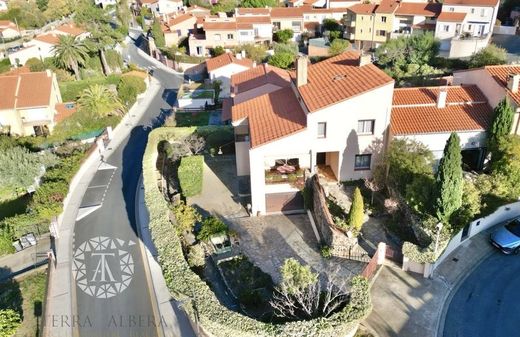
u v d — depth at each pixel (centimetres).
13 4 12888
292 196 3450
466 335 2311
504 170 3228
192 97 6625
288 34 10012
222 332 2188
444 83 5356
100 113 5969
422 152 3294
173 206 3428
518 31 8819
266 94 4172
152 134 4694
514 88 3494
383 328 2336
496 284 2636
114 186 4259
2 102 5991
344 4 11162
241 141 3916
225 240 3114
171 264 2605
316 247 3055
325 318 2131
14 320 2527
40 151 5088
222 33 9594
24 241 3416
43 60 8438
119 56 8819
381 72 3472
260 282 2719
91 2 14500
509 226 3003
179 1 13712
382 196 3453
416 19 8938
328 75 3806
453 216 2925
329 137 3375
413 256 2653
